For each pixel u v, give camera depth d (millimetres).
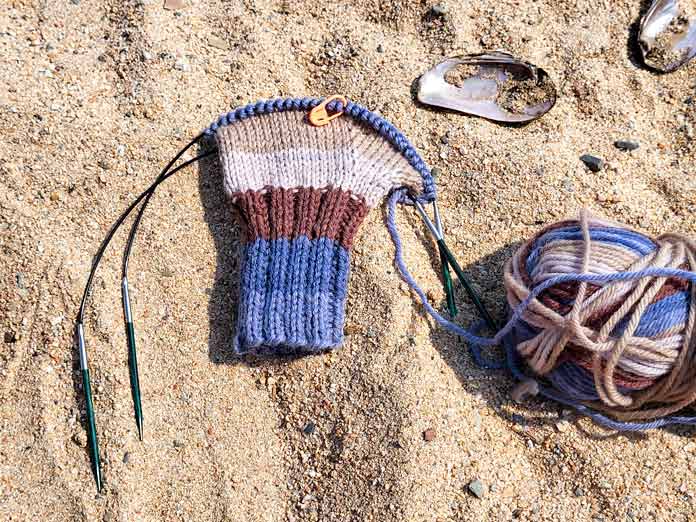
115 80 810
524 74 813
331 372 729
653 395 696
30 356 734
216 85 814
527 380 716
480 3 847
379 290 740
